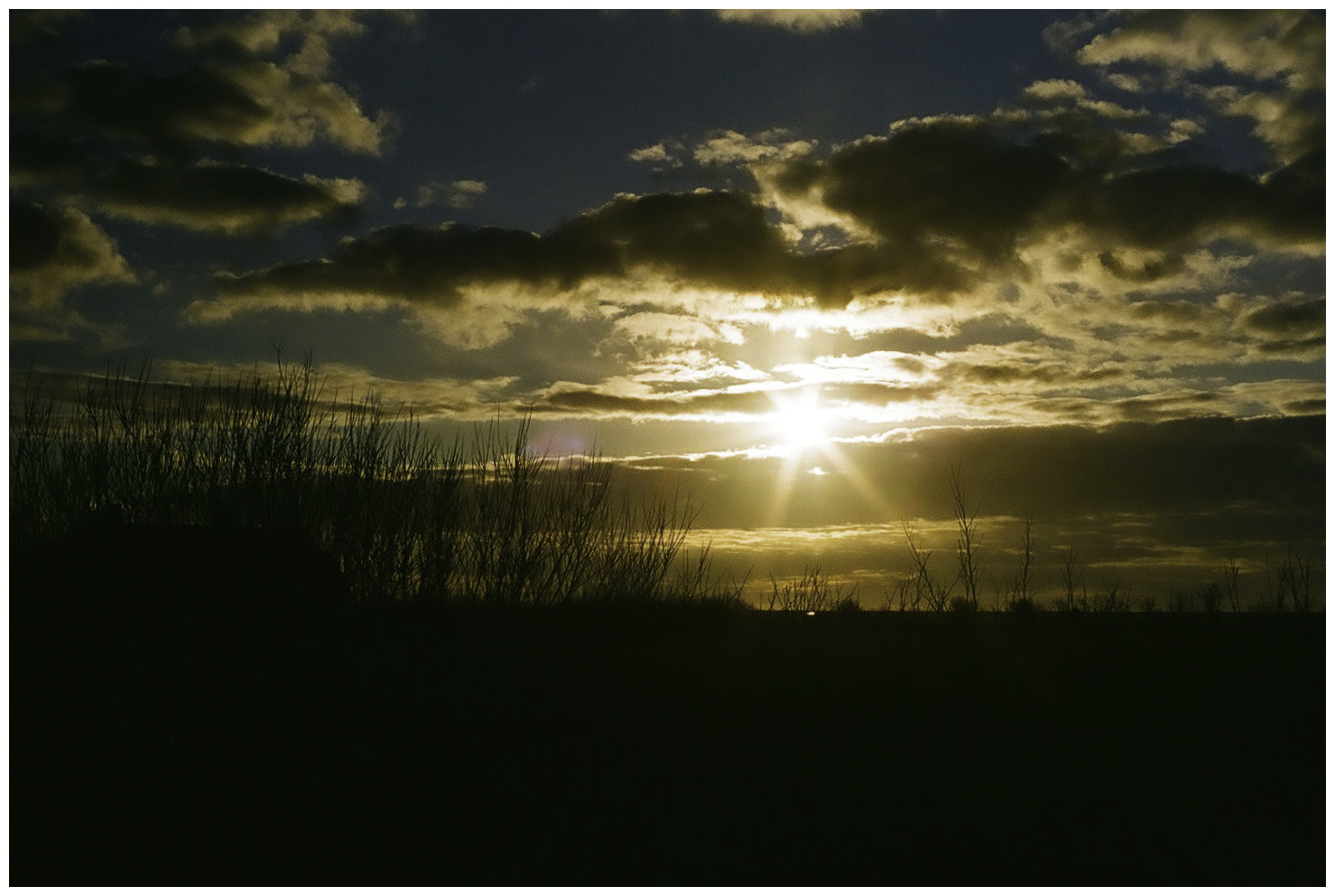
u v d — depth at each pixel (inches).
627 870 166.2
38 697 244.5
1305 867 166.6
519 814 191.9
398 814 191.5
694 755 226.7
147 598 268.5
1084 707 266.8
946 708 266.1
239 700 243.3
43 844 175.6
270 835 181.0
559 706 255.9
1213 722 255.4
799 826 186.1
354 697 248.4
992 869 166.9
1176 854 173.3
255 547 287.4
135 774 209.0
